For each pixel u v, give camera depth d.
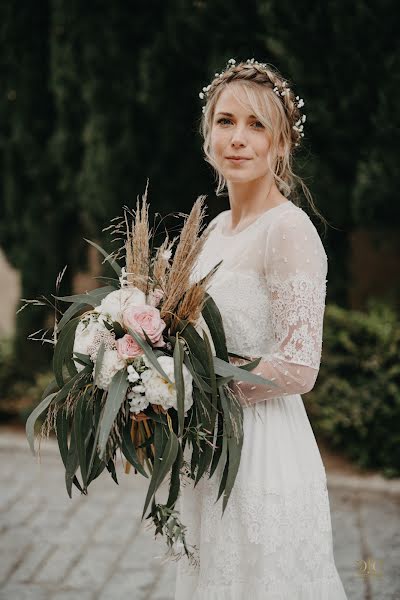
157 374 1.80
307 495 2.05
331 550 2.13
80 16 5.02
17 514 4.02
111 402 1.76
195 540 2.20
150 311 1.84
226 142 2.06
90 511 4.05
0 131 5.58
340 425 4.61
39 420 5.23
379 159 4.39
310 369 1.94
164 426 1.87
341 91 4.41
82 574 3.34
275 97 2.05
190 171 5.16
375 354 4.59
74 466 1.96
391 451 4.48
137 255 1.93
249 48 4.61
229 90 2.05
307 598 2.04
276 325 1.99
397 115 4.26
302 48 4.38
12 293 7.09
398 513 4.04
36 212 5.63
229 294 2.05
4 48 5.44
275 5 4.30
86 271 5.91
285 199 2.15
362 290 5.97
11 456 4.95
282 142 2.13
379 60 4.32
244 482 2.01
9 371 5.68
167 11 4.79
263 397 1.99
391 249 5.80
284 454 2.04
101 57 5.01
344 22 4.25
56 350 1.96
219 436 1.94
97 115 5.08
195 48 4.77
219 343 1.92
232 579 2.03
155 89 4.92
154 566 3.41
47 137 5.57
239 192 2.14
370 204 4.50
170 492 1.91
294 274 1.94
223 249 2.14
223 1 4.48
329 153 4.64
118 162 5.08
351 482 4.37
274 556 1.98
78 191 5.30
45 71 5.49
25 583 3.26
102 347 1.82
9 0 5.34
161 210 5.20
